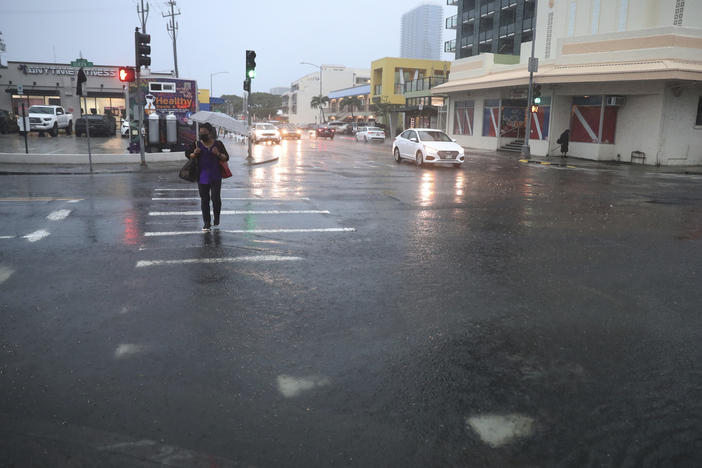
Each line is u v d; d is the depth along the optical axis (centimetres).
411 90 5441
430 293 543
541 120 2978
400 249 730
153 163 1959
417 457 276
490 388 351
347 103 8425
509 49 5131
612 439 297
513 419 315
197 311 478
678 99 2403
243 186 1393
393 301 516
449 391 346
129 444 282
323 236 802
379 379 359
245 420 306
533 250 745
